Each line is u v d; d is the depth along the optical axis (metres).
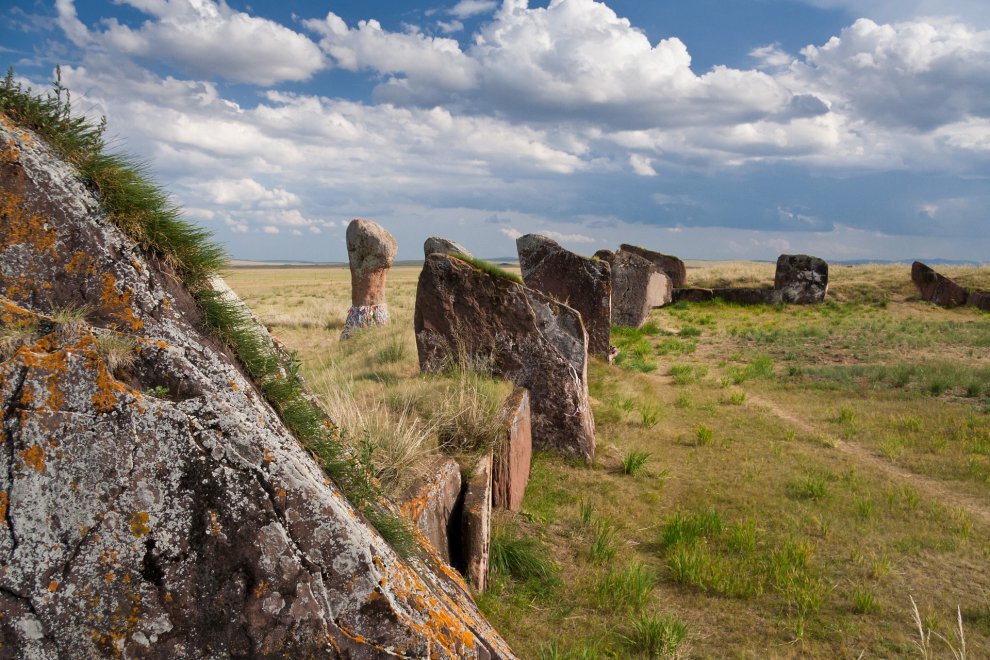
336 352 13.10
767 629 4.54
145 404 2.21
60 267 2.37
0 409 2.11
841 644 4.38
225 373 2.57
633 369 14.02
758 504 6.86
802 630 4.45
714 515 6.12
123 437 2.17
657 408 10.58
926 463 8.19
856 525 6.32
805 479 7.47
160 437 2.21
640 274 21.33
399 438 5.25
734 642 4.39
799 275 26.09
